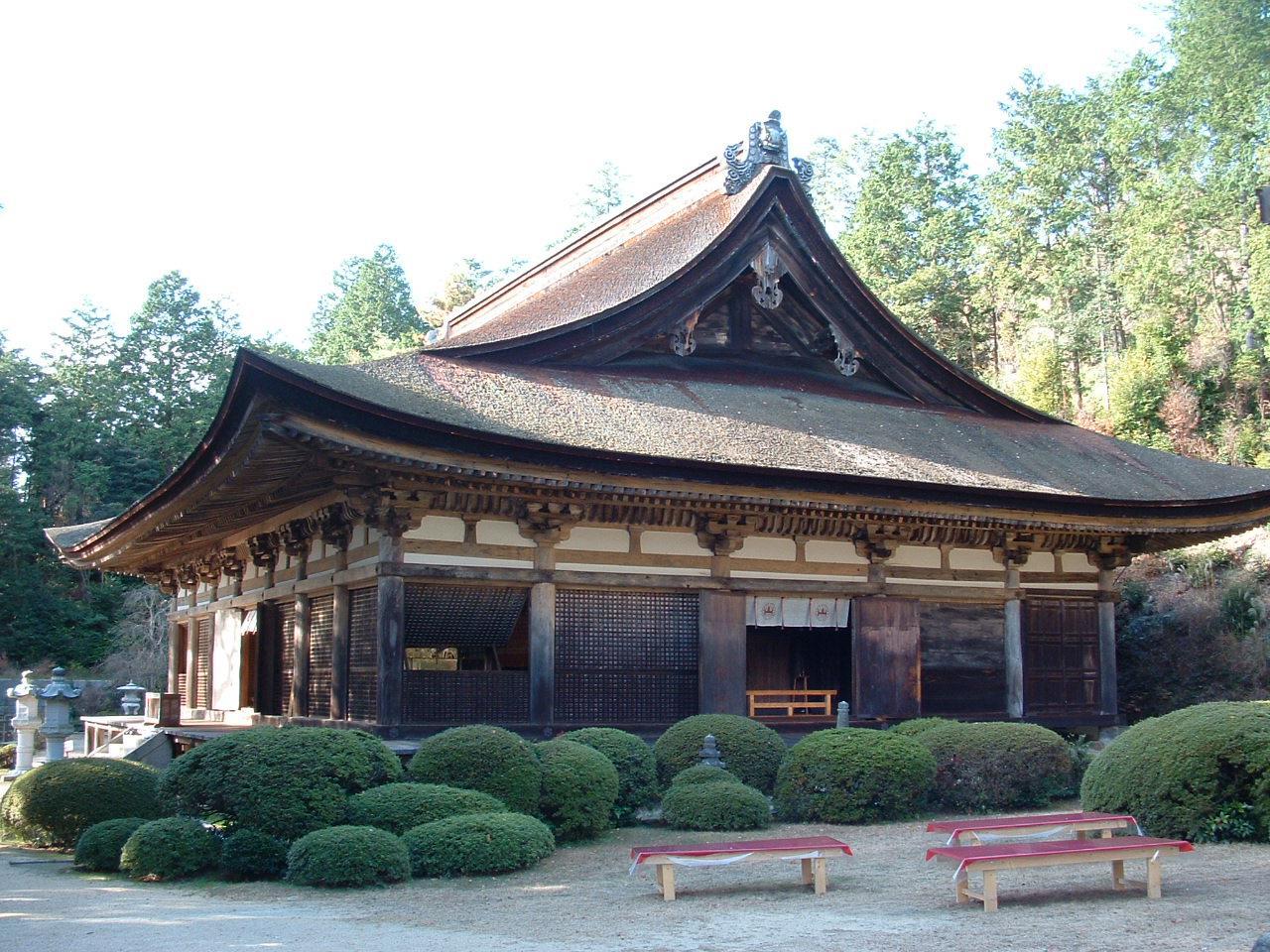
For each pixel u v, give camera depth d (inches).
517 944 406.6
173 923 454.6
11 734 1897.1
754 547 957.2
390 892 533.0
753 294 1077.8
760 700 1176.2
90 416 3100.4
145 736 1059.3
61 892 538.3
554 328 986.7
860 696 986.1
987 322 2977.4
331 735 628.1
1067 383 2576.3
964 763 778.8
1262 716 623.8
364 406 716.7
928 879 539.8
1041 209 2824.8
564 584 871.1
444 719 829.2
